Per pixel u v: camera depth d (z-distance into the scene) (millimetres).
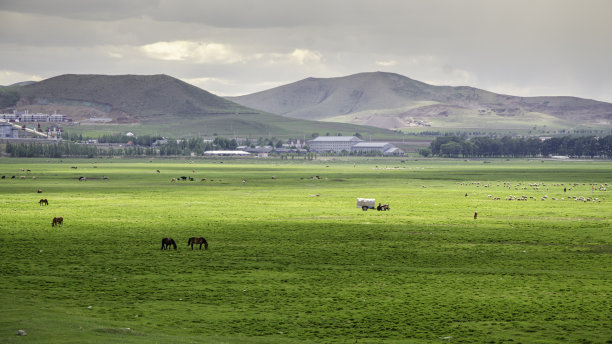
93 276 73875
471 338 51969
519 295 66750
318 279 74125
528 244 102938
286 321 56375
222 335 51250
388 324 55938
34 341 44188
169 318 56125
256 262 84688
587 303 63344
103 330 49344
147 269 78625
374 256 90500
